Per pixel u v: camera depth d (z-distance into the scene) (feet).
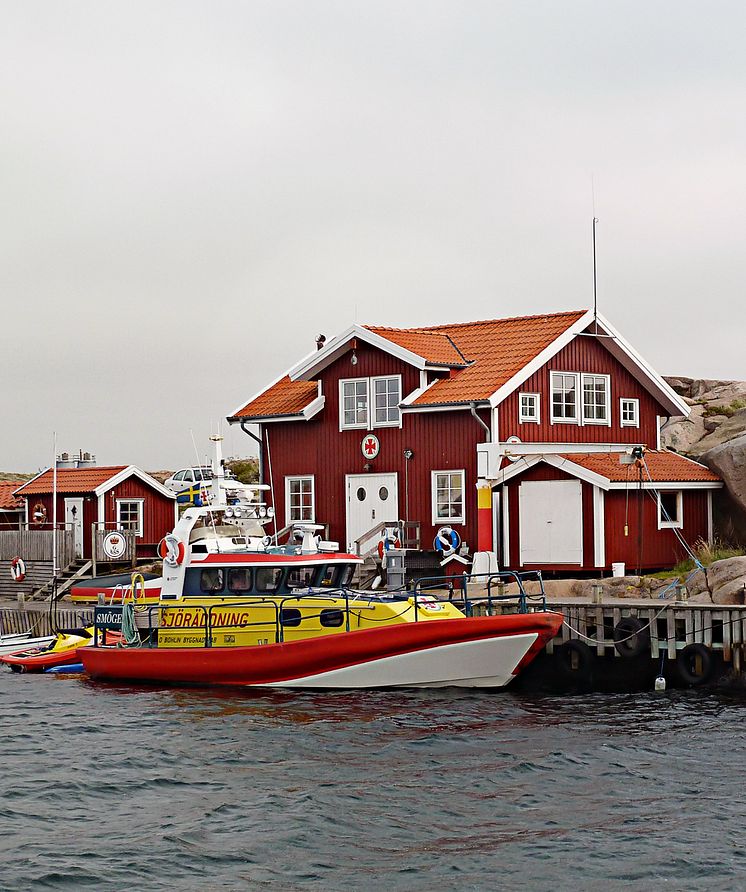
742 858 48.44
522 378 112.78
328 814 54.29
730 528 113.39
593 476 105.60
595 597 84.64
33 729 71.92
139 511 144.87
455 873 47.32
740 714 74.13
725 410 144.25
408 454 116.26
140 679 85.92
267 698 78.89
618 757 63.72
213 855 49.44
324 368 122.42
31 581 131.03
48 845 50.72
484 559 102.12
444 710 74.90
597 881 46.42
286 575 82.94
